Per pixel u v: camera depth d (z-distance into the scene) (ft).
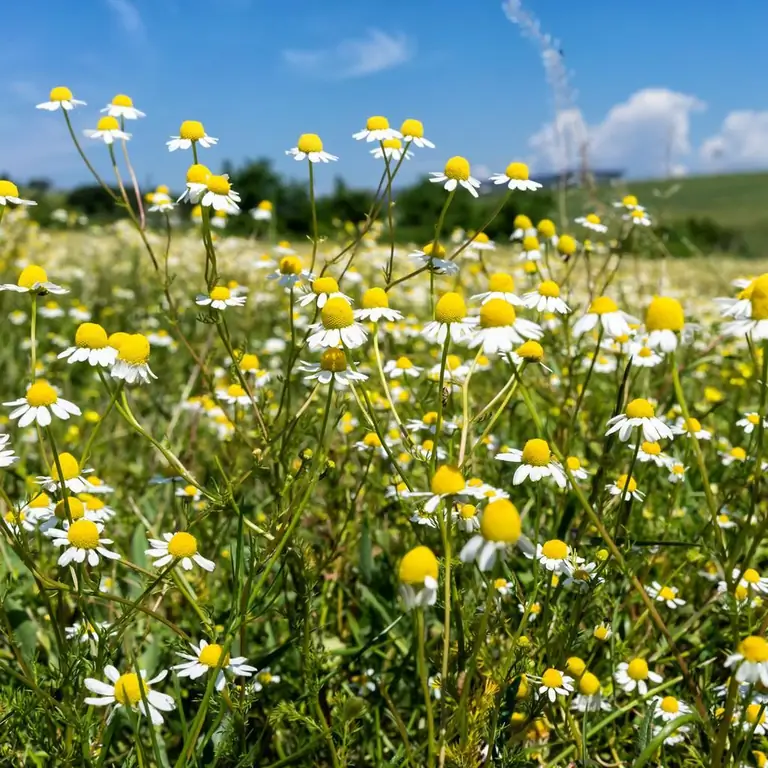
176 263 3.63
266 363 2.42
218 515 1.46
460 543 1.01
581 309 2.10
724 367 2.55
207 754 1.04
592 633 1.11
